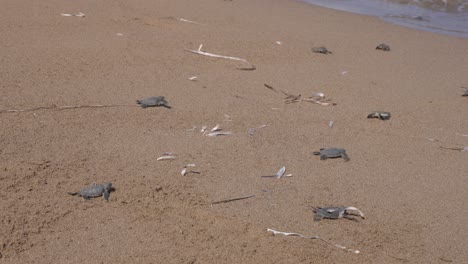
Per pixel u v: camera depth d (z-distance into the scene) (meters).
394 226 1.38
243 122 1.74
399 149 1.67
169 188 1.44
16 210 1.35
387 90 2.03
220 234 1.33
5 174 1.44
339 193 1.47
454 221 1.40
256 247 1.30
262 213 1.39
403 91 2.03
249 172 1.52
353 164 1.58
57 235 1.31
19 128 1.61
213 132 1.67
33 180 1.44
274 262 1.27
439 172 1.57
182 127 1.69
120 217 1.36
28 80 1.87
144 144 1.60
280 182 1.49
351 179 1.52
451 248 1.33
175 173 1.50
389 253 1.31
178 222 1.35
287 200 1.43
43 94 1.79
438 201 1.46
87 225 1.33
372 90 2.02
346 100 1.92
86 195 1.40
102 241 1.30
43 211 1.35
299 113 1.82
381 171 1.56
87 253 1.27
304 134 1.70
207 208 1.40
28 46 2.13
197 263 1.26
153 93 1.86
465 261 1.30
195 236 1.32
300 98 1.91
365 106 1.90
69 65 2.00
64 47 2.14
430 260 1.30
